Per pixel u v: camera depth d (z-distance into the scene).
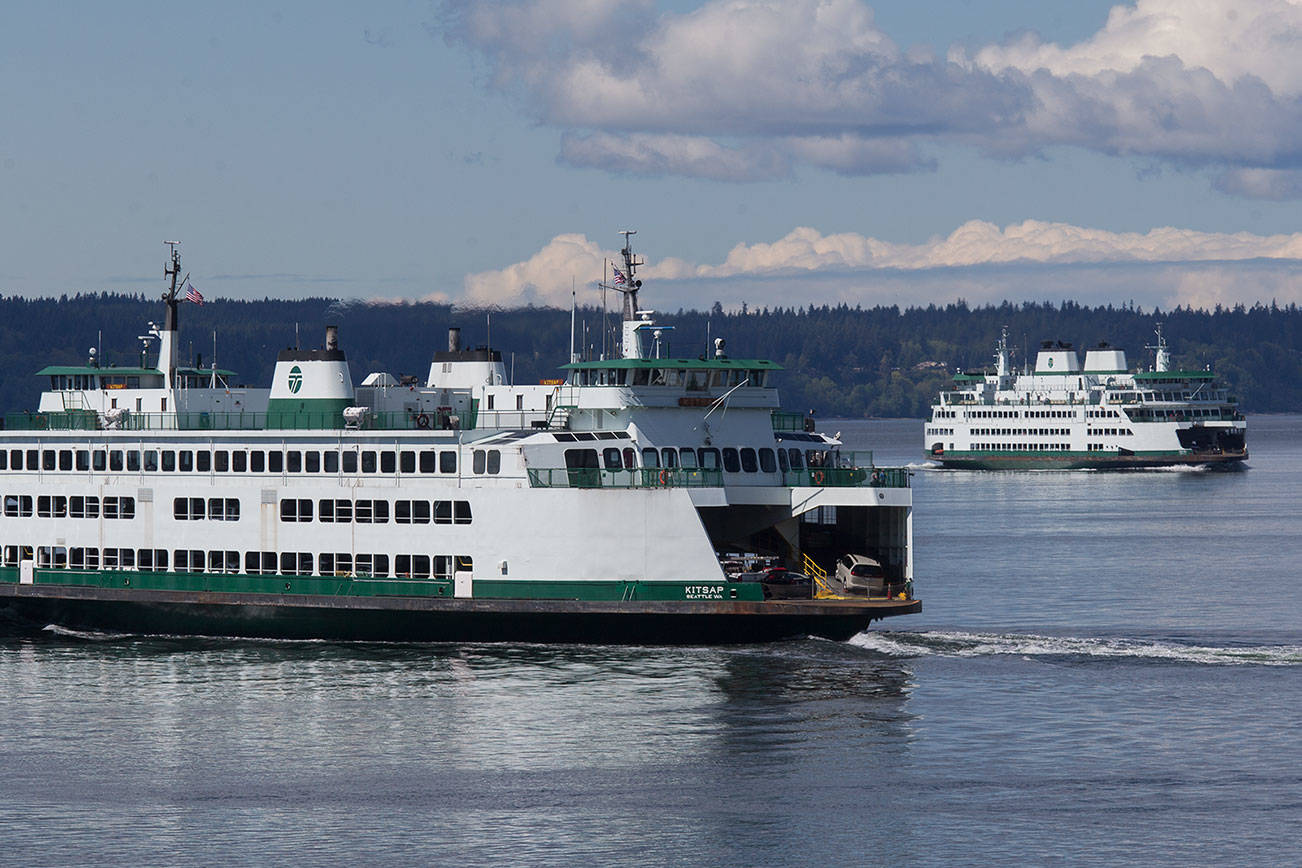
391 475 172.88
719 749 134.62
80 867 110.00
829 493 174.75
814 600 165.75
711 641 169.12
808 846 113.06
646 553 166.00
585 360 189.38
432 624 171.75
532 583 168.12
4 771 130.50
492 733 139.62
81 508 185.88
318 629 175.88
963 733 139.62
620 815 119.00
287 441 176.50
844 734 139.25
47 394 199.25
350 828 116.81
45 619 187.88
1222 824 116.69
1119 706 148.88
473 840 114.31
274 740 138.38
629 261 186.75
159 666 167.25
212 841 114.50
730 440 177.50
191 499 180.62
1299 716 145.25
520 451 168.38
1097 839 113.94
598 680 157.25
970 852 111.56
